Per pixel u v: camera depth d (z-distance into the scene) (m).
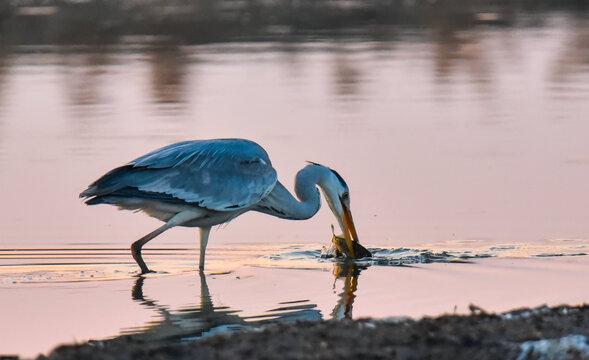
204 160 12.66
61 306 10.66
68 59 33.09
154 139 20.19
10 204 15.83
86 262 12.86
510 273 11.88
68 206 15.81
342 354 7.71
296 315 10.14
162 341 9.21
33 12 44.88
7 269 12.45
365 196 15.95
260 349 7.89
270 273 12.19
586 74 28.16
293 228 14.84
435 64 30.61
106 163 18.28
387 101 24.47
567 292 10.87
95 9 45.91
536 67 29.69
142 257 13.20
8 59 33.22
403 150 18.97
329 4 48.41
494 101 24.20
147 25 41.75
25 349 9.05
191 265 12.73
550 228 14.09
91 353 7.93
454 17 44.50
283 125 21.44
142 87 27.12
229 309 10.41
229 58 32.44
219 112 23.17
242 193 12.77
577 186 16.28
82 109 23.97
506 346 7.95
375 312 10.17
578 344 7.90
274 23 42.72
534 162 17.91
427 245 13.46
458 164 17.86
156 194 12.27
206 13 45.28
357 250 12.92
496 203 15.43
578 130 20.48
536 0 50.44
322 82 27.44
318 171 13.66
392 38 37.53
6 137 20.73
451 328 8.39
